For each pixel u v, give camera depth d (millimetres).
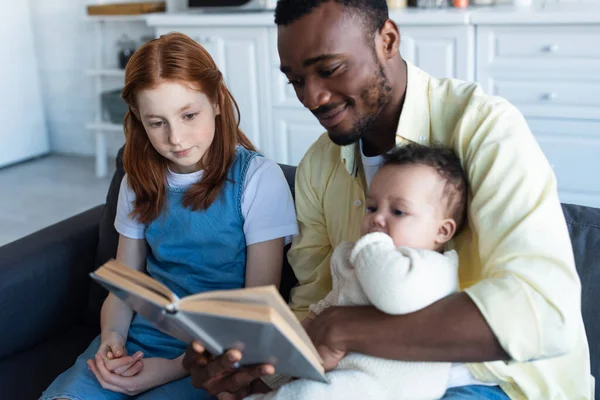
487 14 2711
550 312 947
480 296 959
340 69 1062
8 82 4336
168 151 1334
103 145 4141
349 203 1286
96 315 1635
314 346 1051
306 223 1365
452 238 1151
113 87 4297
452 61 2832
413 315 990
